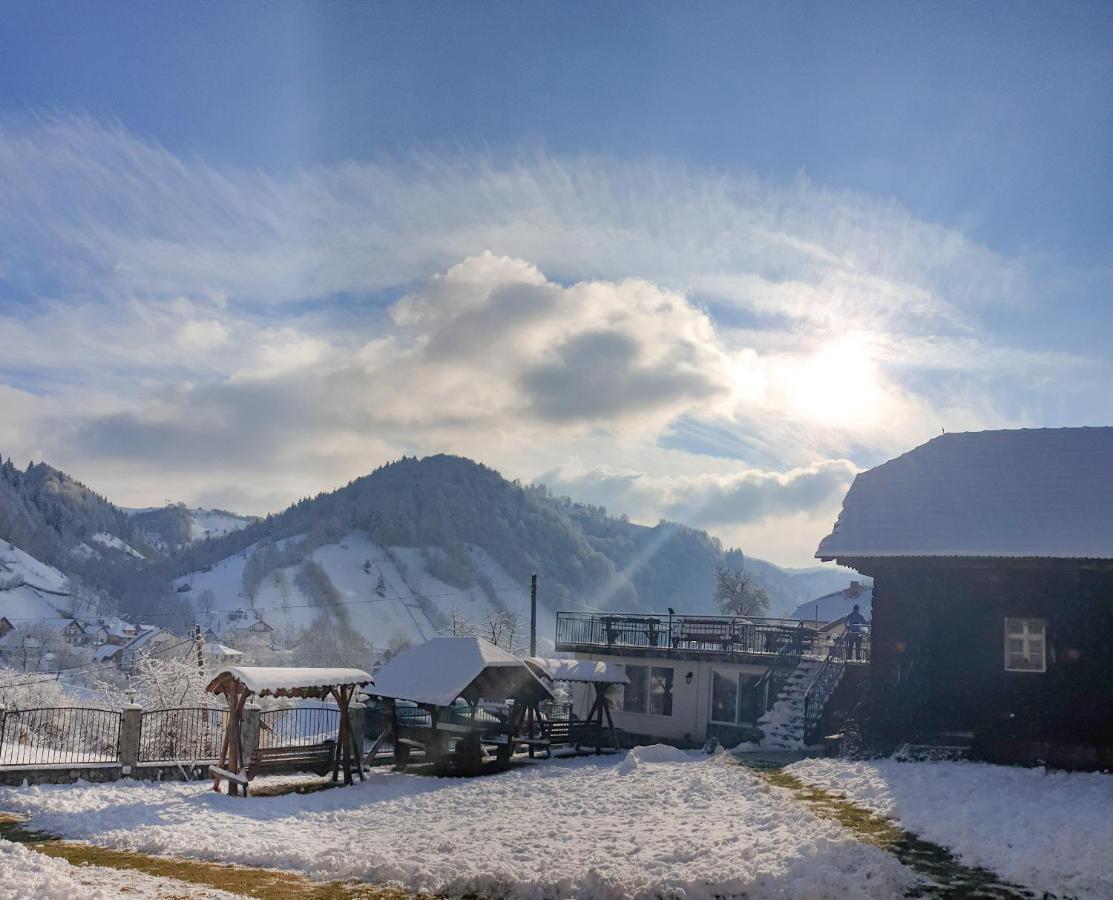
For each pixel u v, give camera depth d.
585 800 19.81
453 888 13.59
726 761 23.05
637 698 33.56
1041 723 22.53
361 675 24.14
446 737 25.66
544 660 30.81
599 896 12.62
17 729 28.59
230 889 13.77
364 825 18.72
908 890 12.10
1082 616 22.64
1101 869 12.34
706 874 12.84
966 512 24.58
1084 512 23.61
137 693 38.25
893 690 23.95
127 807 19.39
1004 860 13.04
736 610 87.00
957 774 18.75
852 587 58.31
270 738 30.03
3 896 11.97
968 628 23.50
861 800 17.19
